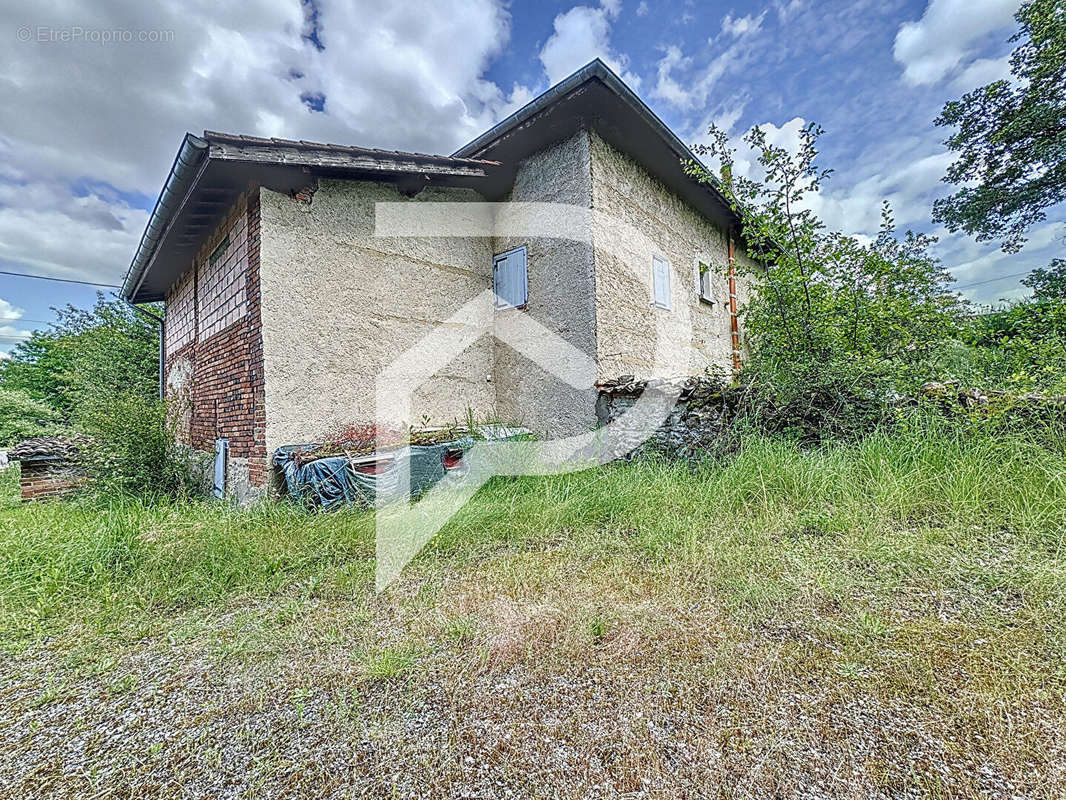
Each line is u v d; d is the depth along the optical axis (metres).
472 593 2.62
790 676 1.78
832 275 5.26
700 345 7.89
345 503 4.21
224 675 2.00
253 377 4.81
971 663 1.78
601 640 2.09
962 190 13.48
